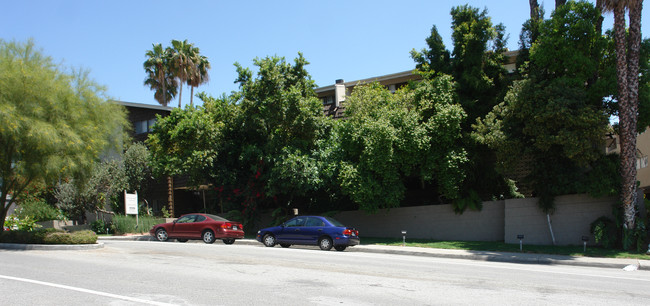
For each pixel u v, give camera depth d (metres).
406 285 9.55
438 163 22.14
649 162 29.30
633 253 16.89
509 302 8.00
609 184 18.22
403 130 21.62
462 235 22.83
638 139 31.30
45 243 16.83
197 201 35.81
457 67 23.09
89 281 9.48
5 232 17.78
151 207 34.34
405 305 7.59
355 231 19.67
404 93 24.67
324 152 23.69
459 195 22.92
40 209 29.25
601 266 15.17
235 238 22.16
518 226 20.80
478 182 23.31
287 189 24.03
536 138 18.02
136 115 34.38
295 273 10.99
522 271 12.78
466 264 14.66
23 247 16.67
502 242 21.20
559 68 18.58
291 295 8.23
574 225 19.67
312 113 24.19
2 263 12.28
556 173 19.38
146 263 12.57
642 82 18.45
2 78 15.68
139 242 20.92
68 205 27.94
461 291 8.98
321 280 9.98
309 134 24.42
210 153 24.47
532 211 20.58
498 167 19.61
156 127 26.06
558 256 16.83
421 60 24.27
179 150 25.27
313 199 27.33
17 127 15.48
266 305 7.38
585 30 17.97
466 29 22.42
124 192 29.55
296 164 22.67
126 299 7.69
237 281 9.69
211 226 21.66
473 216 22.62
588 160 17.95
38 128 15.69
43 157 16.95
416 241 22.28
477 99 22.42
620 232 18.23
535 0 23.78
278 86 23.77
